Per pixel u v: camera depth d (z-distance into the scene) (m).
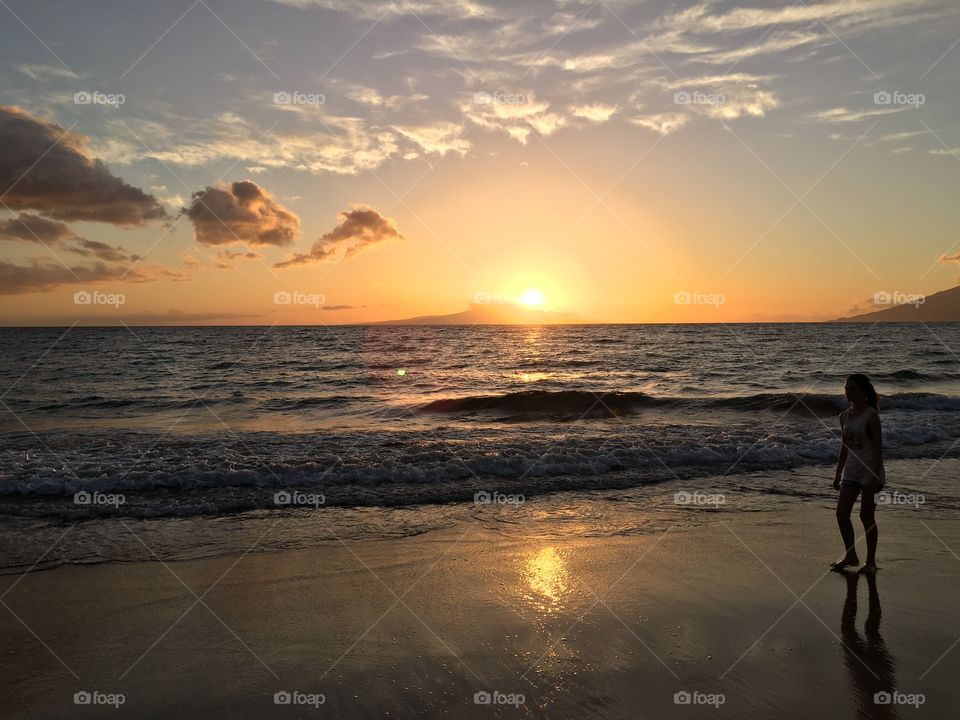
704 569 5.55
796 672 3.75
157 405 20.20
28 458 10.38
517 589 5.10
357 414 18.11
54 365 35.38
